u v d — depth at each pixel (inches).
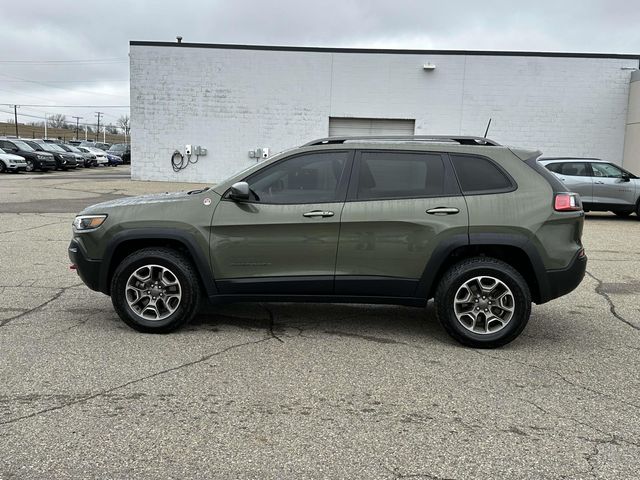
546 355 189.2
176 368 170.6
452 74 877.2
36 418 137.1
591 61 857.5
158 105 920.9
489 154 198.8
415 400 151.4
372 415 142.3
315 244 195.0
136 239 200.1
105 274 203.2
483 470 117.7
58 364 171.8
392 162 199.2
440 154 198.8
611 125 868.6
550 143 879.7
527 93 871.7
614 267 345.7
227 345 192.2
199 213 198.2
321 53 891.4
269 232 195.5
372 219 192.7
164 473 114.7
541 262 190.7
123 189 812.0
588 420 141.6
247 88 909.2
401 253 193.5
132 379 161.8
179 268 198.2
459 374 170.4
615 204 575.5
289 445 126.7
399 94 889.5
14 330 203.8
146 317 202.2
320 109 905.5
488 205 191.8
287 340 199.2
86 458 119.7
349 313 236.7
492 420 140.6
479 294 193.5
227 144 925.2
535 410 146.7
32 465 116.5
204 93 914.7
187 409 143.6
